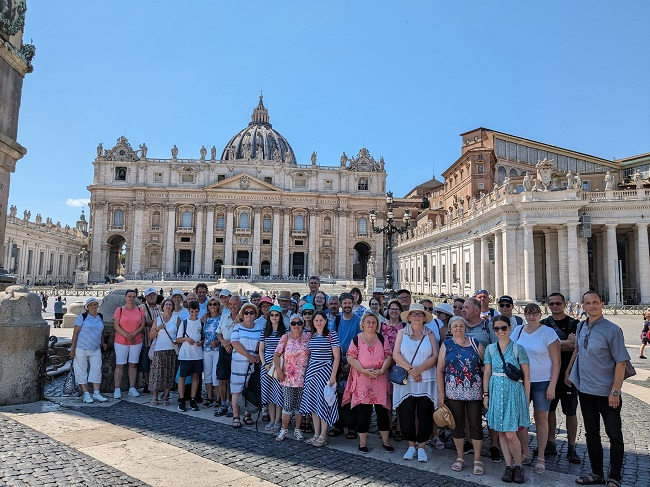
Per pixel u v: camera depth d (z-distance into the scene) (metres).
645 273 41.22
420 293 69.25
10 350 9.11
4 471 5.79
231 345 9.20
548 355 7.17
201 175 95.19
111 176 93.56
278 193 94.75
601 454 6.46
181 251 97.94
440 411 6.75
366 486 6.07
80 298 54.59
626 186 53.84
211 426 8.66
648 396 11.66
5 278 12.03
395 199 97.00
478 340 7.72
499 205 42.09
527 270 40.38
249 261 94.06
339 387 8.52
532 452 7.92
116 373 10.68
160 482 5.81
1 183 11.98
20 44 12.75
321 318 8.08
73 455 6.55
